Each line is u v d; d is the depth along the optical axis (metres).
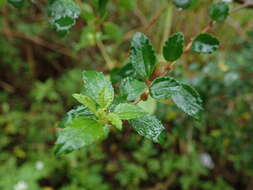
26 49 1.04
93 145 0.84
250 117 0.56
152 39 0.43
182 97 0.14
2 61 1.00
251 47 0.49
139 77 0.17
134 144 0.84
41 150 0.86
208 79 0.47
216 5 0.19
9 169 0.78
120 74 0.18
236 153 0.63
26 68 1.03
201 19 0.41
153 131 0.13
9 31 0.88
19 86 1.02
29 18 0.89
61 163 0.83
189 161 0.80
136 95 0.15
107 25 0.27
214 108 0.53
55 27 0.17
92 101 0.13
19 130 0.89
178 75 0.45
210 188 0.83
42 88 0.92
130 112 0.13
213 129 0.60
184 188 0.81
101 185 0.82
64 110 0.90
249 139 0.58
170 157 0.82
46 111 0.93
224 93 0.48
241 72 0.48
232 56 0.50
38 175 0.78
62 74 1.04
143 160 0.84
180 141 0.74
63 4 0.16
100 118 0.12
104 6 0.20
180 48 0.16
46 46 0.94
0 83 1.00
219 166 0.89
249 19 0.57
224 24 0.50
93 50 0.82
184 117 0.50
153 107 0.20
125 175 0.85
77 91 0.88
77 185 0.81
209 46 0.18
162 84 0.14
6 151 0.88
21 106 0.98
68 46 0.92
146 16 0.58
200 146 0.75
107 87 0.13
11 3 0.18
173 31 0.43
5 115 0.90
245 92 0.49
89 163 0.87
